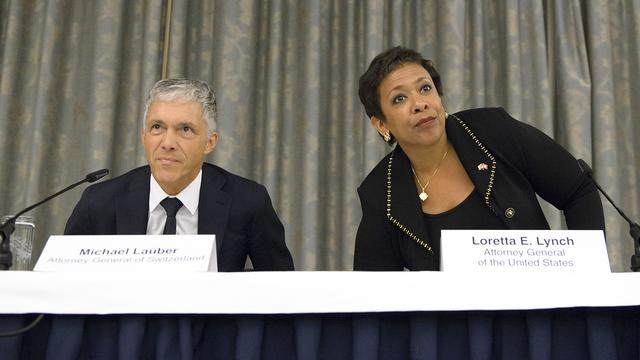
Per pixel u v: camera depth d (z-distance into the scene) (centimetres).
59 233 338
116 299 130
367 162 340
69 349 132
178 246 144
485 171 202
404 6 376
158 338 135
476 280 133
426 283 132
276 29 363
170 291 131
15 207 341
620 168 357
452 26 357
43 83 344
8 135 345
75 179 346
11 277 131
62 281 131
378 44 355
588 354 136
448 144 215
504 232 146
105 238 146
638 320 139
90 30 361
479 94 356
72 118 352
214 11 364
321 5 371
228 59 352
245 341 134
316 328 134
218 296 131
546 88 353
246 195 212
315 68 356
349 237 346
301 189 346
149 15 356
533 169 203
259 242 213
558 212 331
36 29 360
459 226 200
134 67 361
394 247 211
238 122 346
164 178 196
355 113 361
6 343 131
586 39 369
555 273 139
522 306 131
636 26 367
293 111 359
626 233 345
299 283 132
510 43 358
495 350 138
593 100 355
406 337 139
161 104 199
